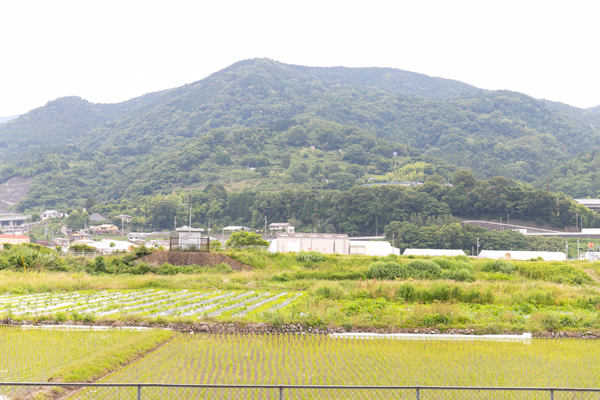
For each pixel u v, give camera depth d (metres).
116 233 178.00
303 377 16.34
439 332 24.12
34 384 11.42
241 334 22.86
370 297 33.38
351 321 24.45
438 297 32.78
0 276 39.62
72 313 23.92
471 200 165.50
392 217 158.62
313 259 55.56
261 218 181.75
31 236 164.12
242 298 32.88
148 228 188.00
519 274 50.44
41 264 46.34
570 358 19.92
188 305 29.30
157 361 17.81
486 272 50.22
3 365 16.19
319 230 165.00
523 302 32.44
